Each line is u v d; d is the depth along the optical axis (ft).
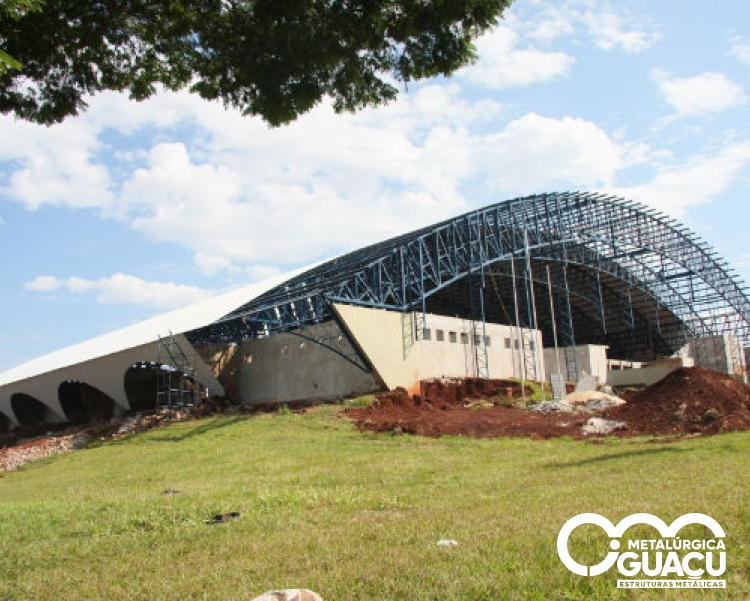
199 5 37.47
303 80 41.01
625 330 254.88
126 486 69.97
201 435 111.55
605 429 95.96
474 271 171.53
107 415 184.85
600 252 212.23
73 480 83.92
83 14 36.14
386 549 29.19
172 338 142.41
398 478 57.93
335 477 59.88
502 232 182.50
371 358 130.11
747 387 109.40
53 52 36.94
